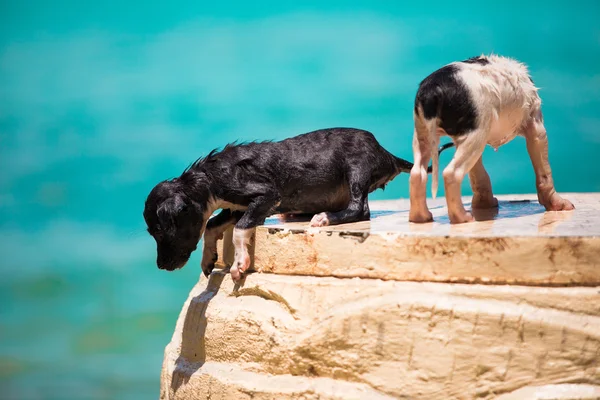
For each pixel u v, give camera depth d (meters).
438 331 6.91
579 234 7.04
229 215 8.71
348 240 7.44
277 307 7.71
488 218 8.72
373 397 7.01
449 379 6.86
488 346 6.82
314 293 7.47
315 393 7.18
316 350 7.30
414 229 7.73
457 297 6.98
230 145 8.84
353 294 7.28
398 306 7.03
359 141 9.02
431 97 7.92
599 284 6.92
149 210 8.31
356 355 7.14
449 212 8.24
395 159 9.53
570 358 6.74
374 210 10.30
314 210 9.05
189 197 8.29
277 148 8.80
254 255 8.14
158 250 8.41
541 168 9.21
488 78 8.16
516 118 8.66
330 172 8.84
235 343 7.91
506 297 6.91
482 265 7.03
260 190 8.38
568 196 11.02
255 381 7.59
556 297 6.86
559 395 6.65
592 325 6.77
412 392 6.93
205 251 8.84
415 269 7.20
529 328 6.78
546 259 6.93
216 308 8.27
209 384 7.93
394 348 7.02
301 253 7.70
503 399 6.77
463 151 8.05
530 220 8.41
